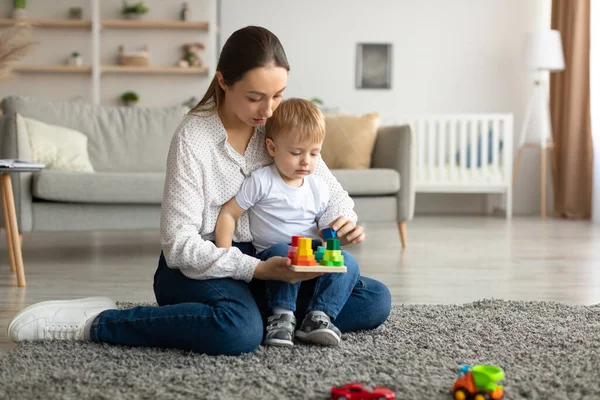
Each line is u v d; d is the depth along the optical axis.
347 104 5.95
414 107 5.94
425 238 4.01
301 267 1.35
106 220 3.10
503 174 5.46
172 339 1.46
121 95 5.87
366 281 1.68
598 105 5.18
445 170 5.55
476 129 5.47
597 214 5.15
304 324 1.52
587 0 5.32
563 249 3.55
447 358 1.46
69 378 1.29
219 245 1.51
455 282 2.57
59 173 3.01
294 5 5.88
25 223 2.98
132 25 5.69
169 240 1.46
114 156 3.66
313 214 1.60
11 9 5.77
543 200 5.47
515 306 2.00
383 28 5.91
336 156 3.85
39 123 3.45
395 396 1.21
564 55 5.52
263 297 1.58
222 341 1.42
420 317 1.85
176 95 5.90
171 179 1.48
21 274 2.45
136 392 1.22
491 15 5.88
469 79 5.92
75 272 2.77
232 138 1.54
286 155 1.49
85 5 5.80
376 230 4.46
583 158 5.36
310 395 1.21
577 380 1.30
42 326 1.54
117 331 1.50
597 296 2.32
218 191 1.53
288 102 1.52
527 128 5.91
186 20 5.73
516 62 5.89
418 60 5.93
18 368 1.35
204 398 1.19
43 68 5.62
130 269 2.87
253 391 1.23
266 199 1.54
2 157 2.96
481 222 5.08
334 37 5.90
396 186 3.49
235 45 1.41
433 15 5.90
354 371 1.36
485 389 1.17
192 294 1.48
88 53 5.87
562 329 1.71
